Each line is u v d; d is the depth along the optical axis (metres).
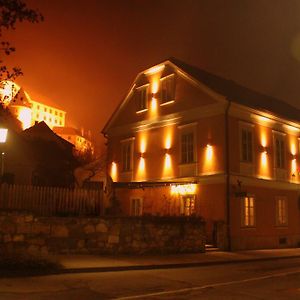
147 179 28.55
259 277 13.18
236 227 23.48
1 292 9.59
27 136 36.59
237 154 24.36
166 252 19.42
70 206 17.38
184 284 11.59
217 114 24.59
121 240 18.08
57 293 9.73
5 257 12.78
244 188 24.48
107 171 32.28
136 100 30.80
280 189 27.44
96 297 9.38
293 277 13.24
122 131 31.59
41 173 32.41
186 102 26.66
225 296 9.80
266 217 25.78
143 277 12.83
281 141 28.39
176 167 26.58
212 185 24.12
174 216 20.11
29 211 15.57
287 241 27.14
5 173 29.88
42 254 14.10
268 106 30.03
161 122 28.28
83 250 17.06
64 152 35.38
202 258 18.47
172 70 28.25
